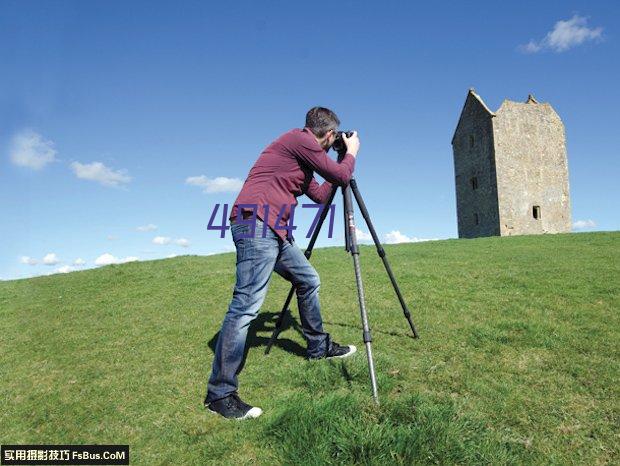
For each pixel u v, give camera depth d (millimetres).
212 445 3168
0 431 3721
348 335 5395
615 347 4645
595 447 3008
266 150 4129
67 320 7508
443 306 6559
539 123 47062
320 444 2975
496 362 4387
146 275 11508
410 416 3213
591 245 15195
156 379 4523
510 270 9453
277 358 4797
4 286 12742
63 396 4320
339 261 12117
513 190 44406
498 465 2766
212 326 6352
